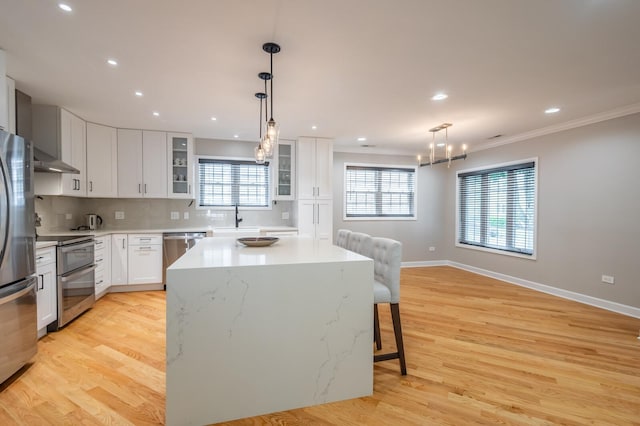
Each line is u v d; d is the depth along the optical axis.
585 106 3.41
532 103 3.30
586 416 1.79
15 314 2.12
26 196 2.26
